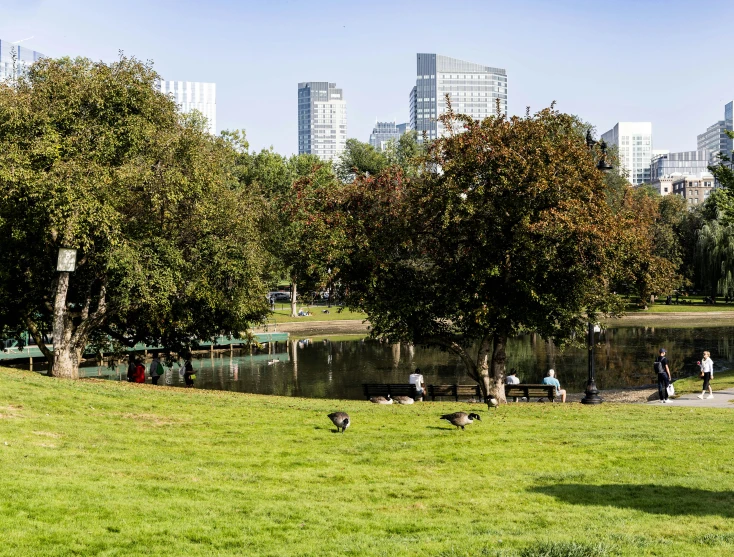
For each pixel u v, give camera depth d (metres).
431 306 28.12
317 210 30.11
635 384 37.84
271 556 8.38
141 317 30.45
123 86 26.22
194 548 8.57
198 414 19.06
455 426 18.34
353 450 15.33
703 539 9.30
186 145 27.66
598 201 26.75
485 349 29.45
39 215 23.98
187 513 9.99
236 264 28.94
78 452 13.22
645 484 12.65
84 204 23.12
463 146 26.23
